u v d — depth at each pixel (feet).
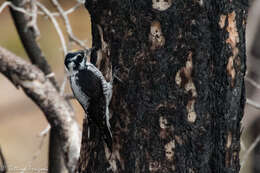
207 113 31.07
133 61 31.81
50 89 43.16
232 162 32.04
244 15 31.45
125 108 32.42
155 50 30.96
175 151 31.19
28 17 46.88
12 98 94.73
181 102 30.86
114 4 31.94
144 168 31.76
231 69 31.01
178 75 30.76
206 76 30.68
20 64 42.32
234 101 31.42
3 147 86.99
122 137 32.65
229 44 30.73
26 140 89.81
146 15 30.78
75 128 43.37
